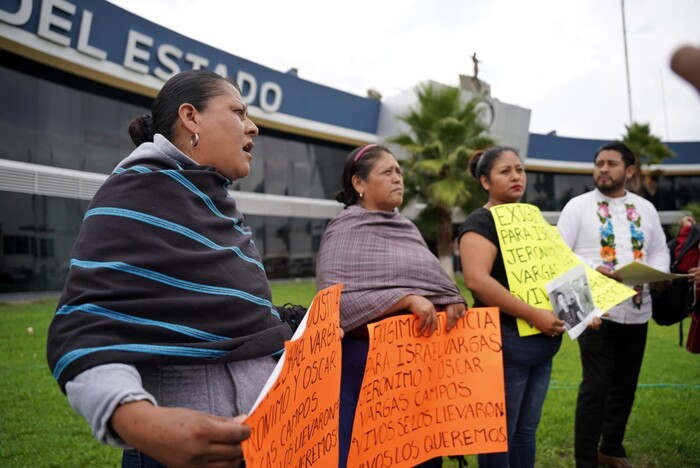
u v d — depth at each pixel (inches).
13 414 132.6
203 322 41.8
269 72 601.6
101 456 108.9
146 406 31.7
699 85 19.1
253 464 35.9
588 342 100.2
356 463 66.0
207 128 49.2
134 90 490.0
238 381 44.4
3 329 265.4
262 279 49.6
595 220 109.7
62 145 462.9
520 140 848.3
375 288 77.7
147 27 474.9
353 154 89.0
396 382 71.2
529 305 78.9
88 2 424.8
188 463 30.5
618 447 108.1
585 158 973.8
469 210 547.8
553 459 109.7
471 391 77.5
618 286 90.5
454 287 83.3
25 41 397.7
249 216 637.9
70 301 36.8
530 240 85.4
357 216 84.4
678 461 109.7
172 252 41.4
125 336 36.8
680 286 112.3
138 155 46.1
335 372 55.5
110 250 39.4
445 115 562.9
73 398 33.2
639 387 163.5
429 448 74.4
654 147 786.2
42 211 442.3
